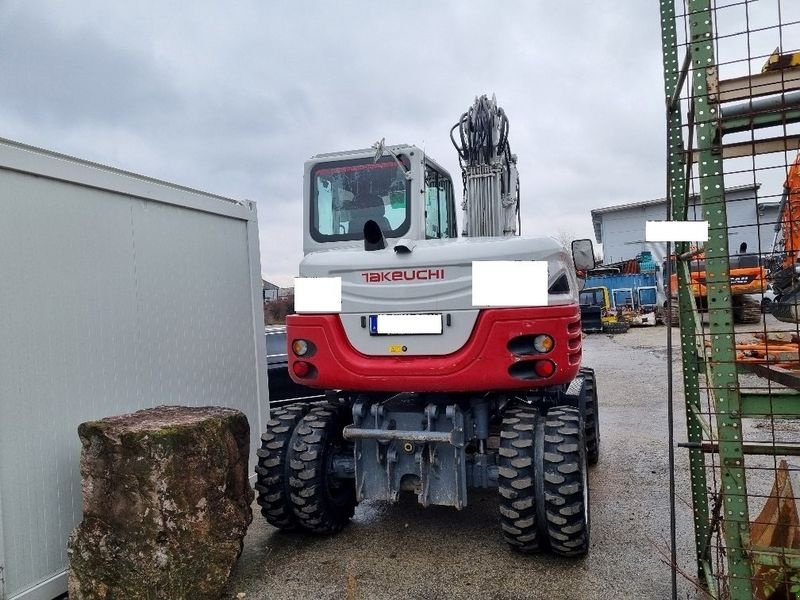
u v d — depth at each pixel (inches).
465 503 136.7
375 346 136.6
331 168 176.6
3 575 114.0
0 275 117.2
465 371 129.6
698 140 92.0
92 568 115.2
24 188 123.1
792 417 90.7
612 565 131.9
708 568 116.8
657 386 367.9
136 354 151.0
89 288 138.0
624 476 194.9
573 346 133.4
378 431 137.6
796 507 112.0
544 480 128.1
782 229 123.7
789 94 87.5
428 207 175.8
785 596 95.3
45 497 124.3
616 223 1515.7
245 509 132.8
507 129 193.8
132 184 150.6
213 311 181.6
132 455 114.2
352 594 123.6
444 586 125.5
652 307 910.4
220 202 186.7
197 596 117.2
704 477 118.6
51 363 127.4
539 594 120.3
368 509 175.8
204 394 175.6
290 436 152.7
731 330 90.7
